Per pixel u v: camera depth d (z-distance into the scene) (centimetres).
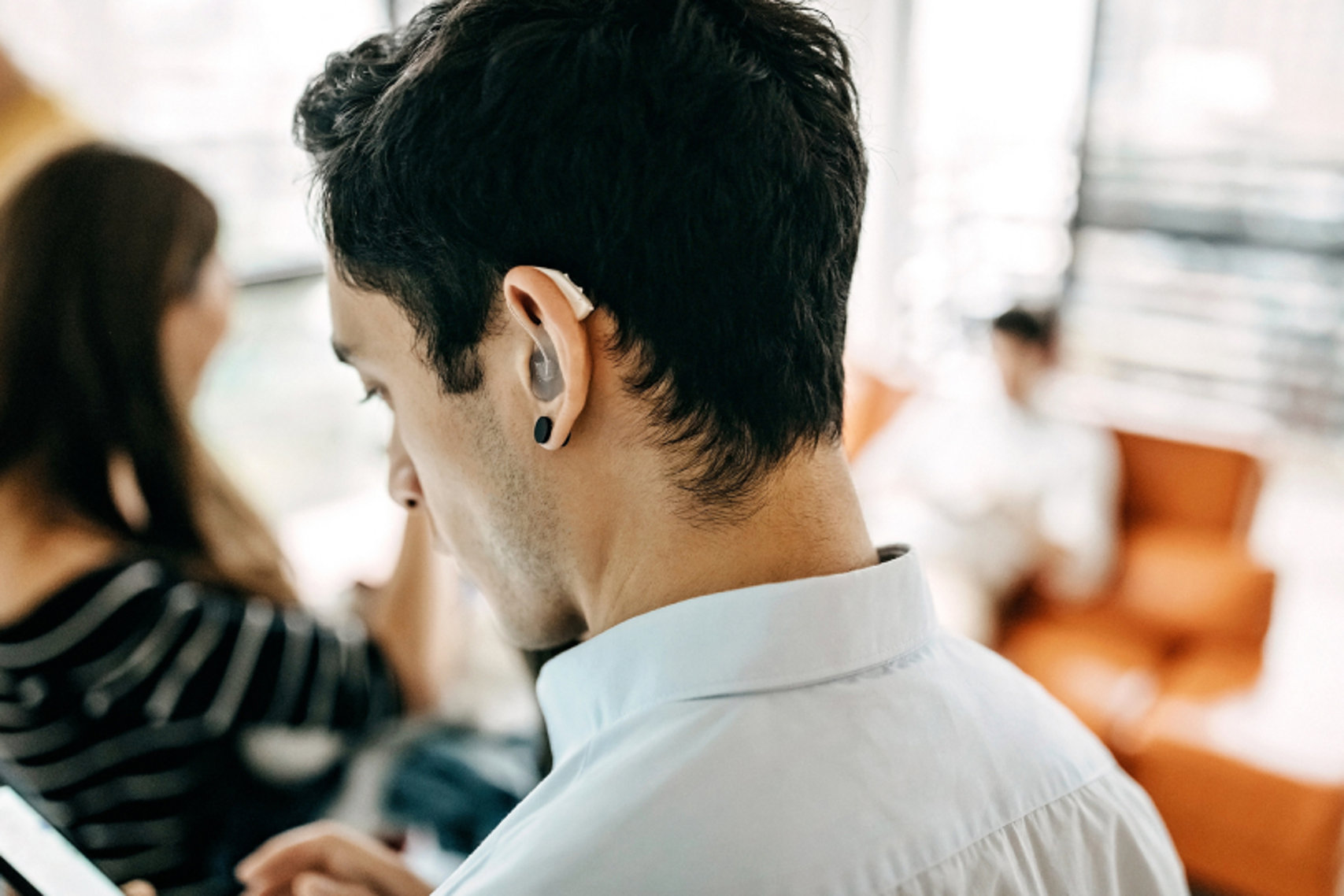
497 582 52
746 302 42
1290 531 353
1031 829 45
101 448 90
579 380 42
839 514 46
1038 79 392
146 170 92
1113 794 49
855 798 41
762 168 42
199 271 96
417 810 119
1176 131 376
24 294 87
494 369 45
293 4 296
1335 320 369
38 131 178
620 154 40
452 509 51
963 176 414
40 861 68
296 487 352
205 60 286
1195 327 394
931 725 44
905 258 425
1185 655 221
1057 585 238
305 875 73
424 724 127
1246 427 394
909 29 382
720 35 42
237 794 99
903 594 47
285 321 332
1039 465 244
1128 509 247
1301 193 363
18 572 85
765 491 44
